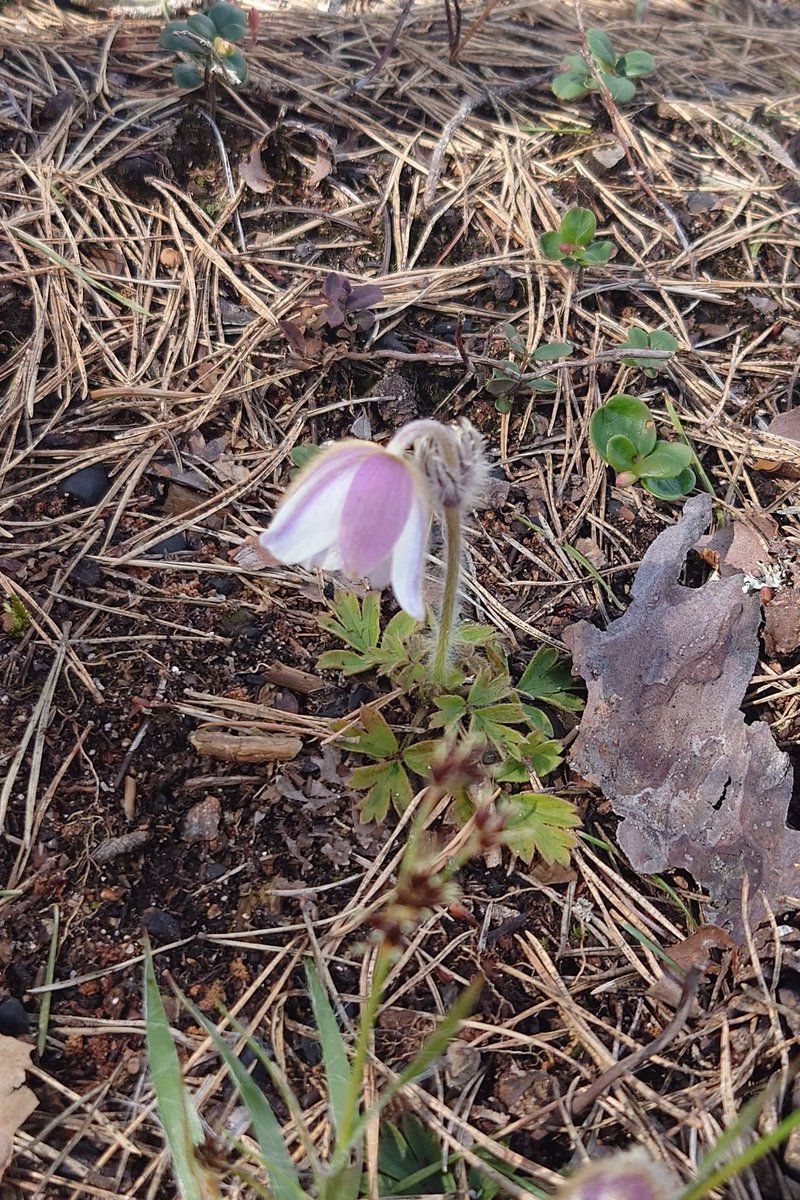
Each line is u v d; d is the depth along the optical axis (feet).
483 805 1.03
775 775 1.24
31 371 1.40
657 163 1.61
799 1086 1.13
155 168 1.51
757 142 1.63
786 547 1.37
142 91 1.57
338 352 1.43
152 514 1.36
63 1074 1.13
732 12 1.89
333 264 1.50
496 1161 1.11
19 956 1.16
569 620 1.34
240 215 1.51
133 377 1.41
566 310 1.49
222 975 1.17
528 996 1.18
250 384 1.42
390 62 1.65
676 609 1.32
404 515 1.10
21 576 1.30
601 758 1.27
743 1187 1.10
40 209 1.47
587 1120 1.13
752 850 1.22
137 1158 1.11
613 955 1.20
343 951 1.18
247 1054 1.14
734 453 1.43
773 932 1.19
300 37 1.66
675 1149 1.11
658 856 1.23
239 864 1.21
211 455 1.39
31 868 1.19
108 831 1.21
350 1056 1.14
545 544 1.38
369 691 1.30
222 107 1.55
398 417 1.42
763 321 1.51
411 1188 1.10
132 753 1.24
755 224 1.57
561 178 1.58
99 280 1.46
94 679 1.27
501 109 1.63
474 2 1.76
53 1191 1.09
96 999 1.16
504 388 1.42
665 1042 1.12
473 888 1.22
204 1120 1.12
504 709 1.26
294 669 1.30
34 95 1.55
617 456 1.38
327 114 1.57
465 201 1.55
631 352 1.43
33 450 1.36
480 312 1.48
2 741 1.23
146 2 1.67
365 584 1.35
